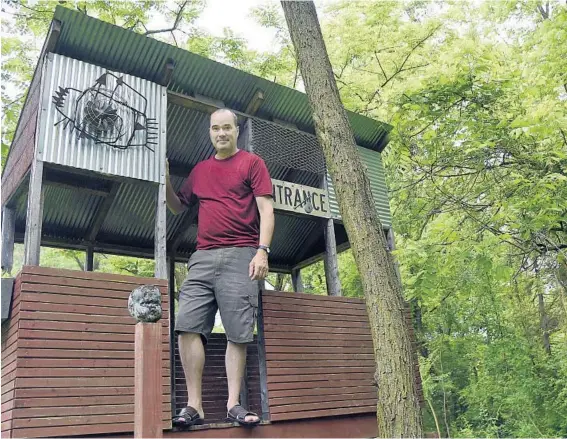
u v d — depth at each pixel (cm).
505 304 1202
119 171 412
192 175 431
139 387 203
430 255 618
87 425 325
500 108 654
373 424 474
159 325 215
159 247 407
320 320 474
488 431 1184
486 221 627
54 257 1318
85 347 340
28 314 326
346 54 1007
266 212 387
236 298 373
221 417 550
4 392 325
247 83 510
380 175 629
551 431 1120
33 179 372
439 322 1210
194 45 912
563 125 601
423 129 655
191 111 525
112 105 424
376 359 321
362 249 343
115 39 435
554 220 604
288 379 432
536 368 1215
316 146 557
